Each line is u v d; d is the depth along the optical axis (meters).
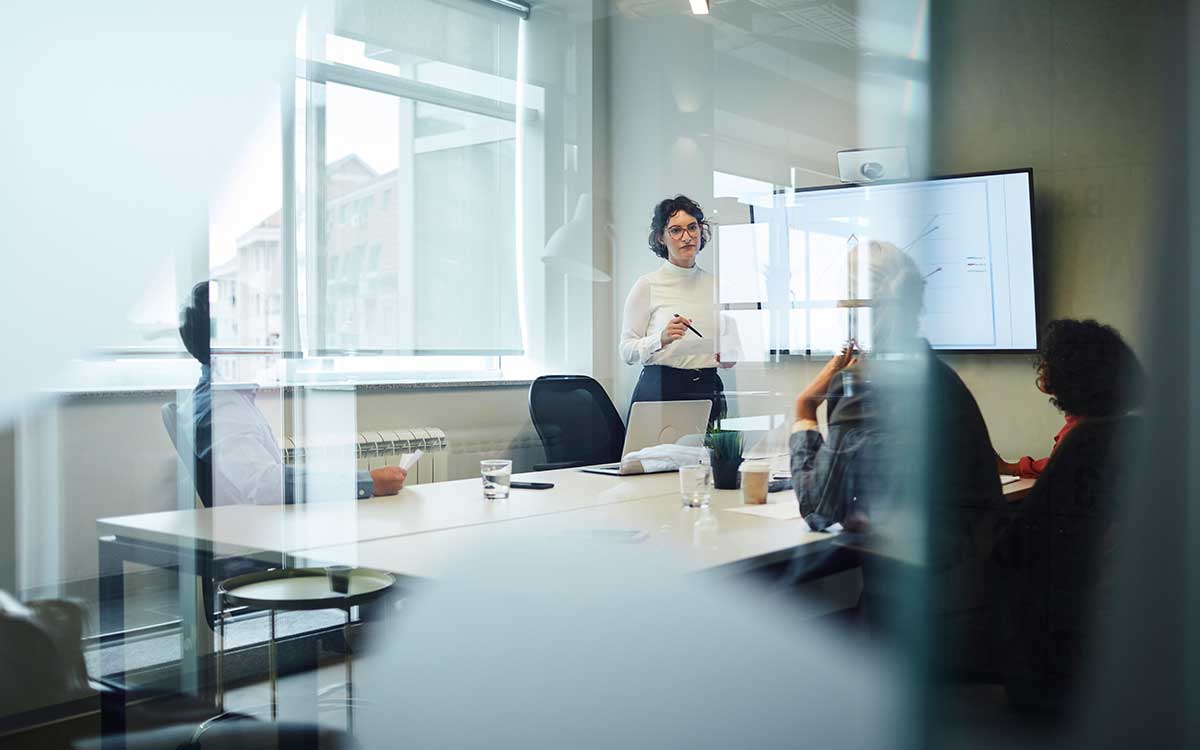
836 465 1.33
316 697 1.46
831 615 1.24
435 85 1.99
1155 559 1.17
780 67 1.51
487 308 1.89
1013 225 1.27
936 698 1.17
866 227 1.38
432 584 1.34
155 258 1.89
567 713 1.23
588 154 1.78
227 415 1.88
